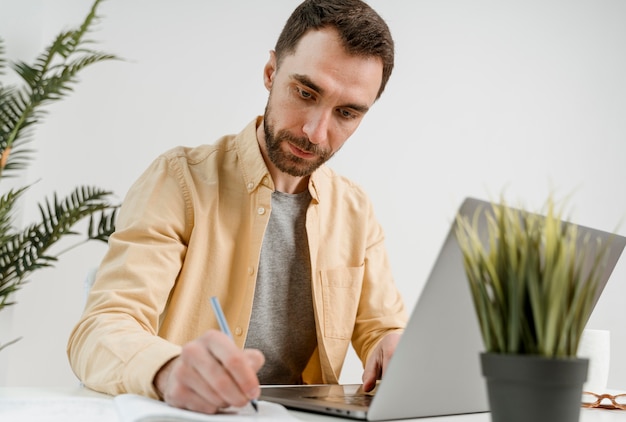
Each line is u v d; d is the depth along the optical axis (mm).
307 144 1396
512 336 600
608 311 2988
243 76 2750
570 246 609
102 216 2158
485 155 2990
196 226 1439
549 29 3102
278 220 1569
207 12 2713
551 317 586
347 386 1229
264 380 1526
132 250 1290
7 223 2143
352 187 1750
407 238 2871
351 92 1353
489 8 3041
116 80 2582
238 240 1492
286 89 1380
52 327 2471
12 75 2455
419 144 2914
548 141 3059
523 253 598
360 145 2838
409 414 820
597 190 3088
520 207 704
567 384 583
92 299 1193
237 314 1455
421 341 765
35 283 2451
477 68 3008
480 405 917
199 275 1441
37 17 2510
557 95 3088
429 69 2949
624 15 3168
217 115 2709
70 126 2518
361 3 1396
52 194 2484
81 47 2539
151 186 1437
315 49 1335
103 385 965
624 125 3125
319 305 1563
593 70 3127
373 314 1647
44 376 2463
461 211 727
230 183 1527
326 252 1607
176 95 2658
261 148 1553
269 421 730
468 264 636
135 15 2621
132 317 1156
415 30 2939
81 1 2578
